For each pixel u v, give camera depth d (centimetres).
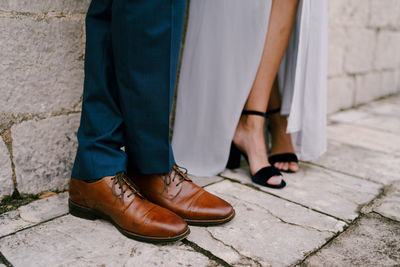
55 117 117
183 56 138
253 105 135
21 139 110
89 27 94
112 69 96
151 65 88
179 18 88
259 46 123
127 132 96
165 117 93
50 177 119
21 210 106
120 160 96
